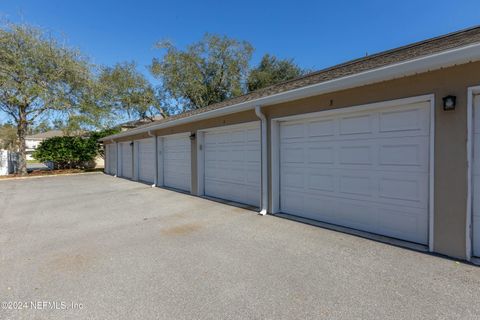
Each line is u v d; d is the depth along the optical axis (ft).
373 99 13.74
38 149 60.03
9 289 9.46
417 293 8.57
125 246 13.82
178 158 33.53
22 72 49.32
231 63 80.59
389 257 11.41
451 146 11.14
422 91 11.94
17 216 20.89
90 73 57.52
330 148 16.49
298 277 9.96
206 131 27.81
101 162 73.36
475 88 10.43
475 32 14.29
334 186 16.40
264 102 18.78
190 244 13.92
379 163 14.11
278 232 15.51
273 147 19.61
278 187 19.98
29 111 54.65
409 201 13.00
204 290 9.21
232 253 12.53
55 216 20.75
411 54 14.58
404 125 13.03
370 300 8.27
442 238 11.49
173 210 22.15
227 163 25.59
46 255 12.69
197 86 80.53
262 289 9.18
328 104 15.87
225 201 25.23
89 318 7.73
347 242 13.43
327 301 8.30
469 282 9.12
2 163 57.77
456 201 11.05
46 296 8.97
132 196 29.48
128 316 7.79
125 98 77.77
